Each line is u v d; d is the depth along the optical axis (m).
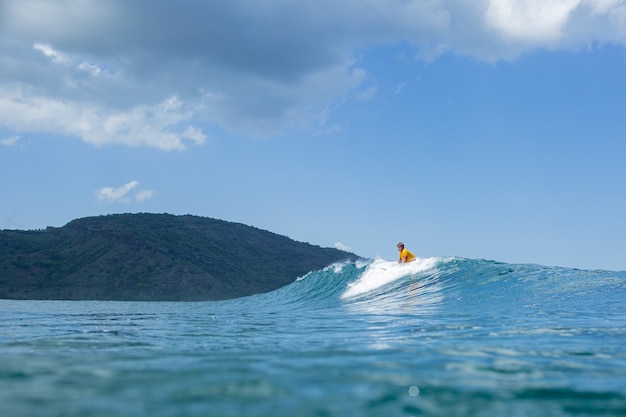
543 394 4.14
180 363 5.51
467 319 10.73
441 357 5.81
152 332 9.64
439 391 4.22
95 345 7.38
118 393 4.12
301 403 3.85
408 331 8.76
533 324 9.37
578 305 13.12
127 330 10.20
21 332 9.78
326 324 10.83
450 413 3.66
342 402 3.89
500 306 13.85
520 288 17.12
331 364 5.39
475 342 7.09
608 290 15.48
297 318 13.23
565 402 3.93
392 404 3.86
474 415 3.63
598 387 4.37
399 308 15.37
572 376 4.77
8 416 3.51
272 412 3.62
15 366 5.35
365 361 5.57
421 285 20.17
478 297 16.34
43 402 3.85
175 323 12.33
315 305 20.42
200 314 17.61
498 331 8.40
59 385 4.41
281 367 5.22
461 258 22.19
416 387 4.35
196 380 4.59
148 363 5.52
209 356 6.04
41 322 13.21
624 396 4.10
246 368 5.18
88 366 5.34
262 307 22.06
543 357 5.79
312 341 7.55
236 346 7.06
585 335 7.72
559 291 15.84
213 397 4.02
